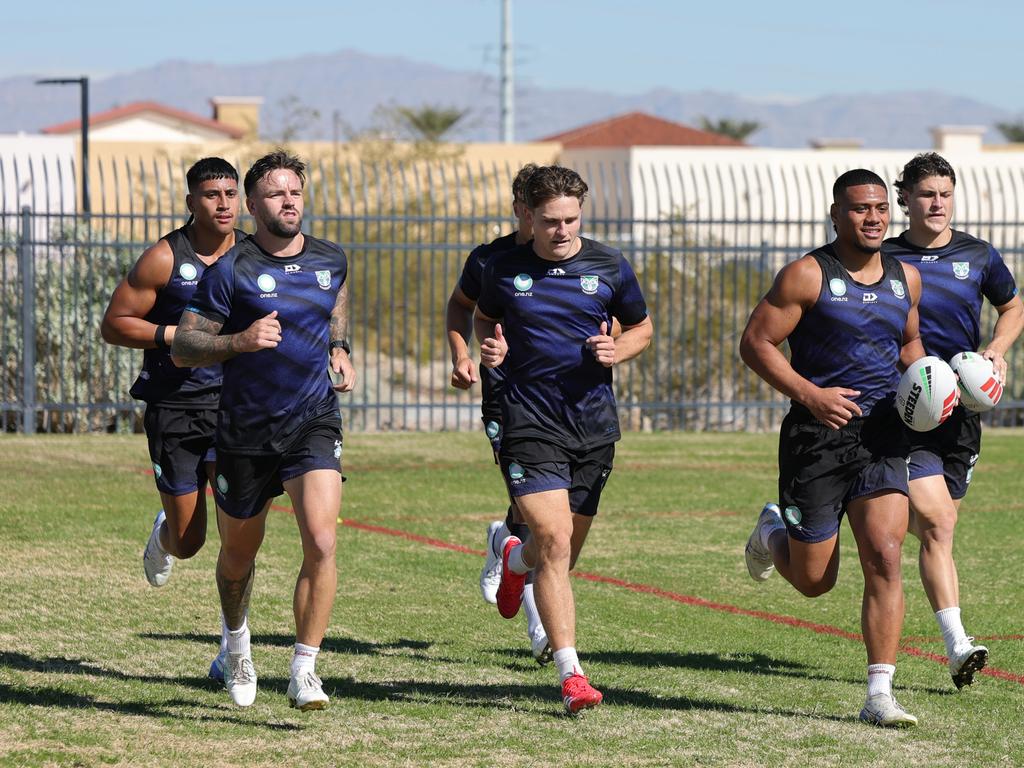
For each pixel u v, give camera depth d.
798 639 22.36
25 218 48.62
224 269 16.59
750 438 51.50
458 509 35.19
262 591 24.92
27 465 41.00
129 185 49.94
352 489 38.19
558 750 16.00
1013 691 19.33
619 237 52.56
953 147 130.88
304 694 16.19
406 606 24.19
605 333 17.52
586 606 24.53
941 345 20.78
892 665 17.45
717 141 163.38
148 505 34.28
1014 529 32.62
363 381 52.50
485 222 50.44
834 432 17.61
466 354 20.17
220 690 18.56
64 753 15.48
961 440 20.31
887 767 15.53
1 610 22.91
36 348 50.81
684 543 30.73
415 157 83.31
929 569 19.30
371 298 66.44
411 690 18.78
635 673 19.95
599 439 17.84
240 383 16.64
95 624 22.12
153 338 19.16
